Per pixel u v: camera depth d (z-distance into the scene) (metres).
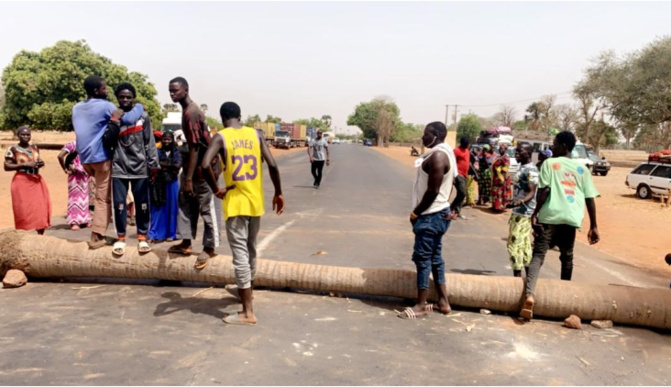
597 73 46.25
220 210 5.57
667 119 39.31
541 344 4.23
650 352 4.16
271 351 3.87
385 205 12.98
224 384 3.32
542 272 6.86
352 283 5.14
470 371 3.68
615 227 11.81
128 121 5.11
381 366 3.69
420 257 4.69
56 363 3.54
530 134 35.59
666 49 38.28
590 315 4.70
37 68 38.31
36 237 5.45
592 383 3.57
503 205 12.49
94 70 38.59
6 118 39.03
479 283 4.90
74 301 4.87
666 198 17.12
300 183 17.97
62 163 8.11
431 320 4.70
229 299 5.05
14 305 4.72
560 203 4.78
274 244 7.72
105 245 5.44
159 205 5.75
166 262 5.25
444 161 4.53
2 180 17.33
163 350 3.81
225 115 4.38
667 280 6.81
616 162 48.00
